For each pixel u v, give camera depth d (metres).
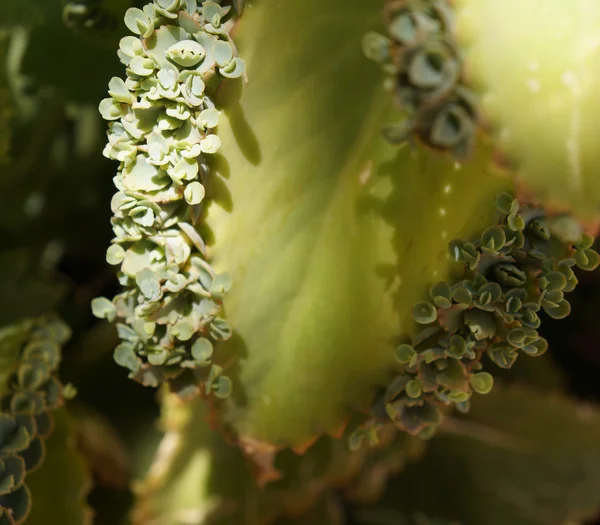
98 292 0.43
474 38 0.25
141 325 0.28
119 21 0.32
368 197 0.29
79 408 0.39
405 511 0.40
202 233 0.29
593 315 0.45
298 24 0.28
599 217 0.24
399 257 0.29
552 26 0.25
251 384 0.30
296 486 0.37
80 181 0.42
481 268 0.28
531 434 0.40
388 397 0.29
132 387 0.41
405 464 0.40
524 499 0.40
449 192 0.28
